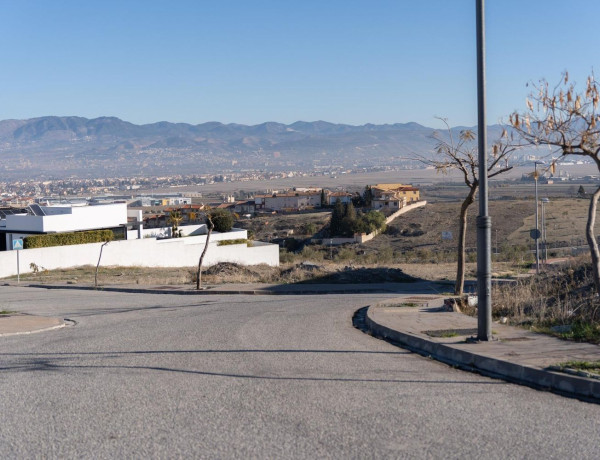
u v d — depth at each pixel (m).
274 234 102.06
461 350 10.97
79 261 48.84
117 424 7.34
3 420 7.58
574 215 89.50
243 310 20.72
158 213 129.50
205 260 56.34
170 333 14.91
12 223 54.28
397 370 10.29
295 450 6.40
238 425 7.25
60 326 16.84
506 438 6.75
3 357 11.96
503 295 18.09
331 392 8.76
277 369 10.36
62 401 8.44
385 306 19.33
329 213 124.00
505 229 83.62
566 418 7.48
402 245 83.06
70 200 82.75
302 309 20.84
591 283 17.30
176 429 7.12
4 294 30.47
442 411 7.79
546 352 10.66
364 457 6.20
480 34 11.73
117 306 23.28
